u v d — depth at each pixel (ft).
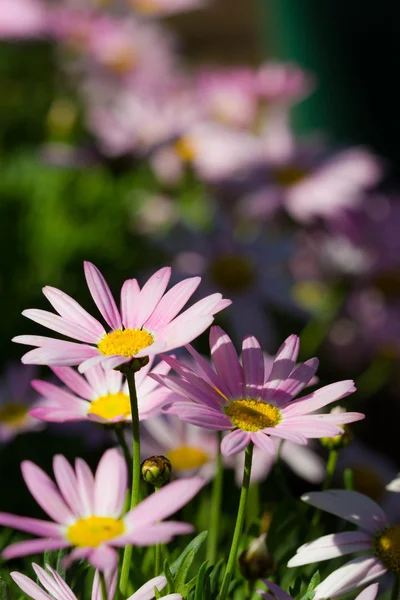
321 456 2.96
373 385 4.16
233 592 2.27
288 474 2.95
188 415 2.06
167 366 2.24
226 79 5.17
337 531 2.41
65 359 2.06
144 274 4.13
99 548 1.92
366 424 4.03
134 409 2.09
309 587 2.19
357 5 5.30
